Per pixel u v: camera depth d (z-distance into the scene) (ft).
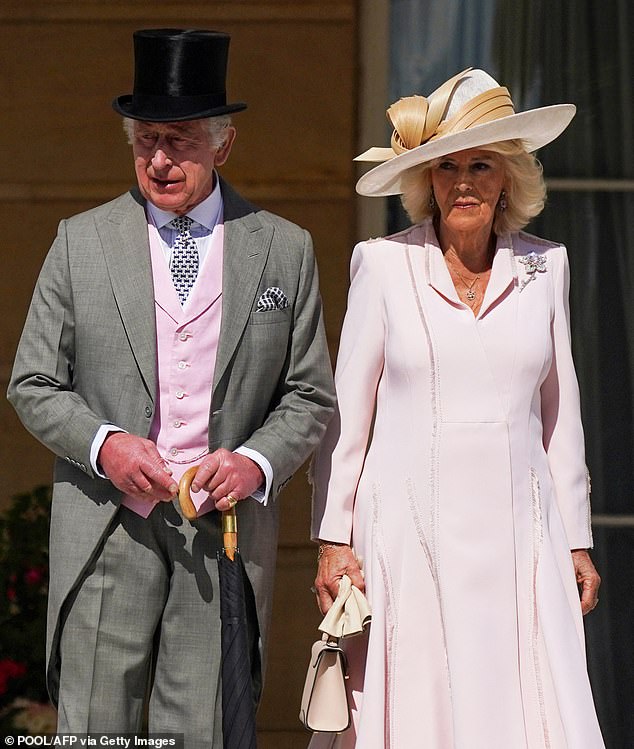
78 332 35.40
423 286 36.94
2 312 52.21
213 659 35.47
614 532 50.47
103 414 35.37
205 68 35.01
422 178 37.37
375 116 51.60
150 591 35.47
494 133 35.50
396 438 36.81
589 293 50.75
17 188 52.08
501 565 35.96
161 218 35.88
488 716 35.40
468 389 36.27
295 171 51.96
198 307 35.50
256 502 36.11
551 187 50.70
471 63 51.16
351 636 37.63
